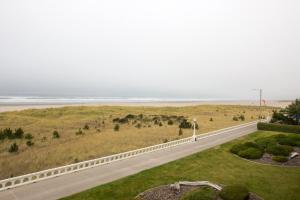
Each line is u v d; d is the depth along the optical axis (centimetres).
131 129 5625
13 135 4500
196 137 3922
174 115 8800
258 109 12406
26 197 1719
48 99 19800
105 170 2344
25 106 10912
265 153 3102
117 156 2692
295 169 2552
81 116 7544
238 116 8906
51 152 3638
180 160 2709
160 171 2341
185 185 1873
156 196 1728
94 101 18212
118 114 8231
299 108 5391
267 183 2169
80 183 2005
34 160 3262
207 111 10712
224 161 2762
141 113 8862
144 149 3023
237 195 1691
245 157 2908
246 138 4119
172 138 4753
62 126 5819
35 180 2020
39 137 4584
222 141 3825
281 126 4812
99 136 4784
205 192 1712
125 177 2156
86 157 3459
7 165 3066
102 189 1895
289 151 3047
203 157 2872
